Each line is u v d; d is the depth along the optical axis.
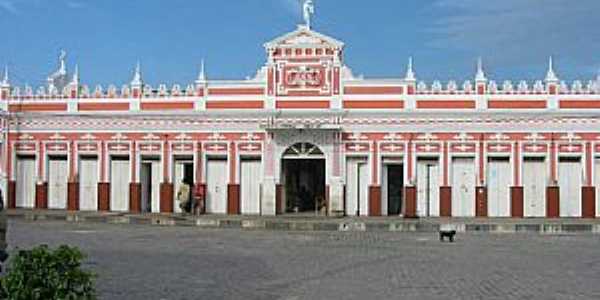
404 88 40.19
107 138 42.41
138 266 17.69
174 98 41.94
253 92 41.31
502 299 13.09
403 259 19.78
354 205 40.41
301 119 40.53
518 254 21.48
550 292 13.93
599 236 30.11
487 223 34.47
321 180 42.00
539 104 39.28
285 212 41.25
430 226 33.81
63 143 42.88
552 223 34.34
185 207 41.00
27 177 43.44
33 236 26.38
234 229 32.72
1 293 7.63
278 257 20.12
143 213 40.75
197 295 13.44
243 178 41.25
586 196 38.66
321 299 13.05
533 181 39.41
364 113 40.16
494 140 39.44
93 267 17.36
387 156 40.19
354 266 18.06
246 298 13.16
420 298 13.16
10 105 43.38
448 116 39.69
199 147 41.44
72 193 42.41
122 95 42.44
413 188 39.56
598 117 38.75
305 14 40.88
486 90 39.66
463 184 39.75
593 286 14.75
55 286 7.74
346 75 40.75
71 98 42.88
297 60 41.00
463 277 16.05
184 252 21.34
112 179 42.53
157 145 41.91
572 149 38.94
